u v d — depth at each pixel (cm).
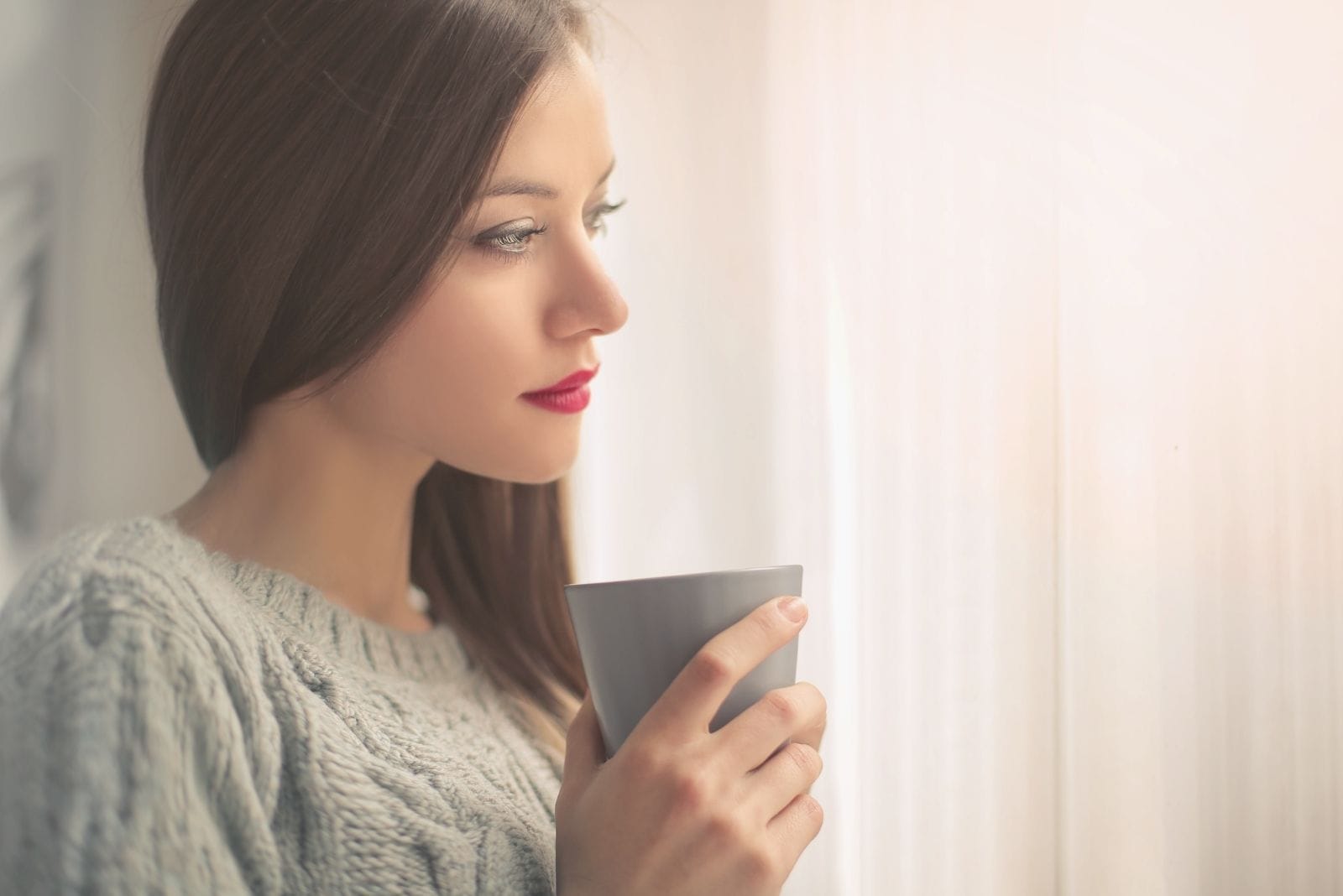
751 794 50
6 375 98
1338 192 102
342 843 51
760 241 124
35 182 99
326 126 56
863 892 115
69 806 41
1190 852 104
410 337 58
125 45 103
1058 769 110
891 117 118
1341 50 103
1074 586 109
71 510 100
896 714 116
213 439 62
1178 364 106
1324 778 100
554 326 60
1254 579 103
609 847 48
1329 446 102
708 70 126
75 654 44
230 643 49
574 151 59
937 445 116
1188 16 107
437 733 61
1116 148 109
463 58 56
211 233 58
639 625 50
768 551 123
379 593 67
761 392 123
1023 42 113
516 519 79
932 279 116
